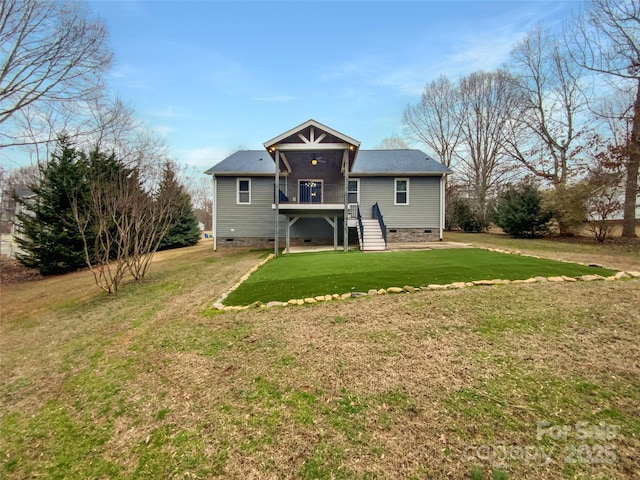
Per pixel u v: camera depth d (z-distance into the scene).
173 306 5.53
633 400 2.29
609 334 3.31
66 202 12.39
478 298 4.58
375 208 14.34
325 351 3.32
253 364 3.19
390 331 3.68
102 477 2.00
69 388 3.18
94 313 5.88
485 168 24.25
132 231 9.80
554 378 2.61
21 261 12.34
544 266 6.70
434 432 2.09
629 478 1.67
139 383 3.09
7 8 12.10
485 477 1.72
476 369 2.80
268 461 1.98
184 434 2.30
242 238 15.25
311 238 15.25
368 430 2.16
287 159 13.59
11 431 2.56
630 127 12.80
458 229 22.42
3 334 5.45
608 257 8.46
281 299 5.21
